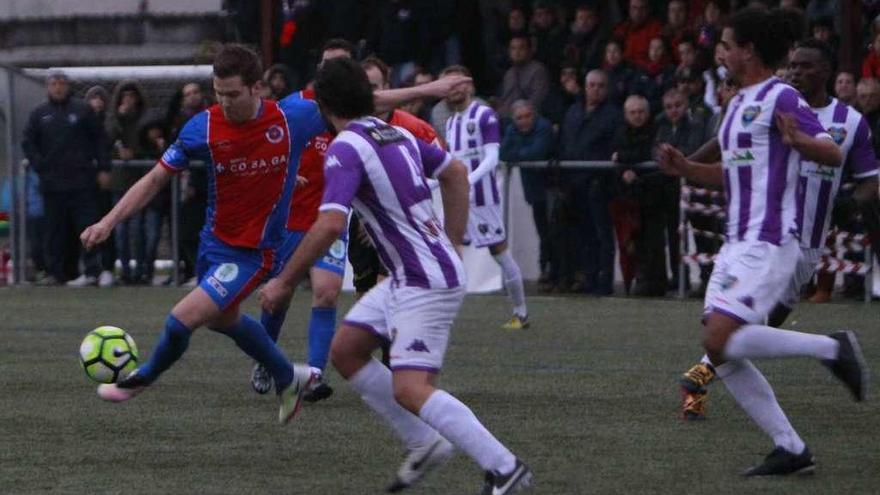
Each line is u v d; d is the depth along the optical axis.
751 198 15.44
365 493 14.93
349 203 13.75
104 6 51.53
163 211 40.28
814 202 19.12
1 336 29.16
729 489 15.01
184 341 17.67
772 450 16.86
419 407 13.88
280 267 18.50
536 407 20.38
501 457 13.84
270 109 18.17
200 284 17.94
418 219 14.03
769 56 15.52
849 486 15.16
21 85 41.19
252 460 16.64
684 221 35.28
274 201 18.19
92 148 39.34
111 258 40.19
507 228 37.97
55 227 39.84
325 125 18.36
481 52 42.12
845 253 33.53
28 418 19.44
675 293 36.22
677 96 34.41
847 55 37.28
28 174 40.81
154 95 44.97
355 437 18.02
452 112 35.97
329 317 20.80
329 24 42.06
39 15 52.44
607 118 36.06
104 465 16.33
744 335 15.22
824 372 23.69
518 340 28.50
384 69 20.80
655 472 15.89
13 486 15.21
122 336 18.14
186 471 16.02
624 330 29.88
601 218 36.22
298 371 18.30
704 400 19.34
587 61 39.34
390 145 14.05
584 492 14.88
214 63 17.73
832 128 19.84
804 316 31.33
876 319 30.72
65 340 28.50
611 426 18.84
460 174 14.70
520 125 37.12
